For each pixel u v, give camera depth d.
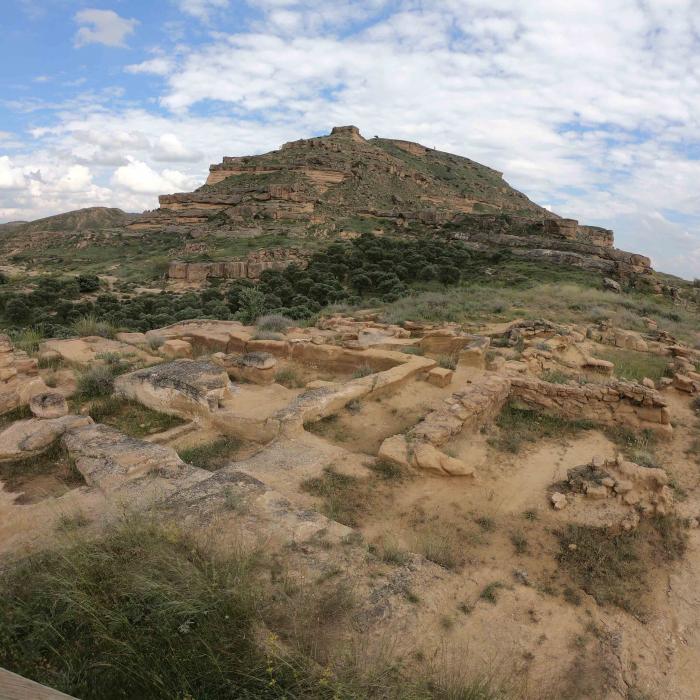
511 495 6.71
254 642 3.15
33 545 4.32
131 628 3.03
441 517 6.07
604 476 6.69
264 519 4.86
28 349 13.70
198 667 2.85
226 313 40.81
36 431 6.91
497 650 3.90
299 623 3.47
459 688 3.16
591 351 16.05
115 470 5.81
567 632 4.31
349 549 4.64
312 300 42.38
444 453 7.41
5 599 3.34
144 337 15.44
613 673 3.91
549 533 5.84
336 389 9.58
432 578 4.57
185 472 5.93
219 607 3.27
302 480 6.55
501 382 10.07
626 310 26.52
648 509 6.21
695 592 5.09
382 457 7.24
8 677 1.69
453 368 12.73
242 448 8.04
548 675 3.79
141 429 8.70
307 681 2.85
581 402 9.79
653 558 5.55
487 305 24.19
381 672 3.12
